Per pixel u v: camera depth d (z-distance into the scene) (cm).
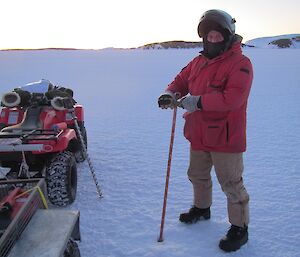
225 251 344
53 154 463
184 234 377
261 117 976
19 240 243
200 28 323
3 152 443
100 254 350
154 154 662
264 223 398
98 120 999
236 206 347
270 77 2084
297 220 404
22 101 525
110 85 1880
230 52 319
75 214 274
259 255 341
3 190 316
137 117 1037
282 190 485
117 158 639
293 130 820
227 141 332
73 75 2453
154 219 413
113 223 407
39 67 3222
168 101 343
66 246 257
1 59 4859
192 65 356
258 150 667
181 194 481
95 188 505
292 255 340
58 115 518
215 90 326
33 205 273
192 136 354
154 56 5688
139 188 504
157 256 342
